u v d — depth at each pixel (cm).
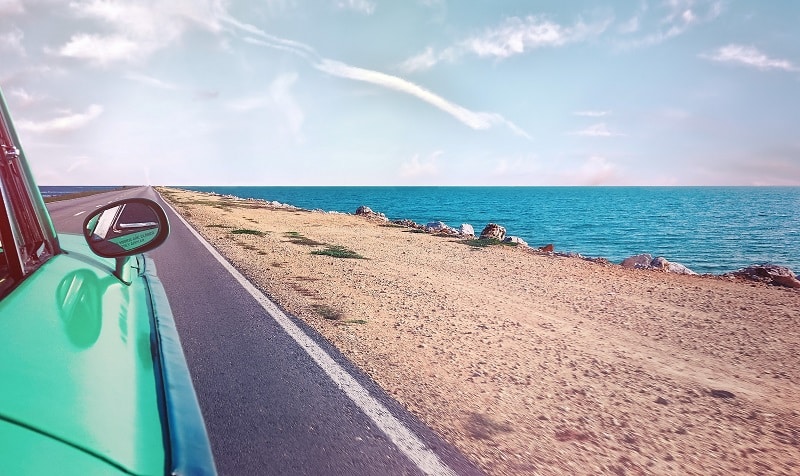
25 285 137
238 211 3500
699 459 360
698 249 4025
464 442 364
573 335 680
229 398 402
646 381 514
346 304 784
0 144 159
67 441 93
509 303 870
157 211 231
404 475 307
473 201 18625
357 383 453
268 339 564
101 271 225
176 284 845
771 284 1213
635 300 941
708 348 645
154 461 117
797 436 403
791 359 609
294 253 1365
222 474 290
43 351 111
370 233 2180
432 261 1373
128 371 147
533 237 4938
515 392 469
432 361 542
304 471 300
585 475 330
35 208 183
